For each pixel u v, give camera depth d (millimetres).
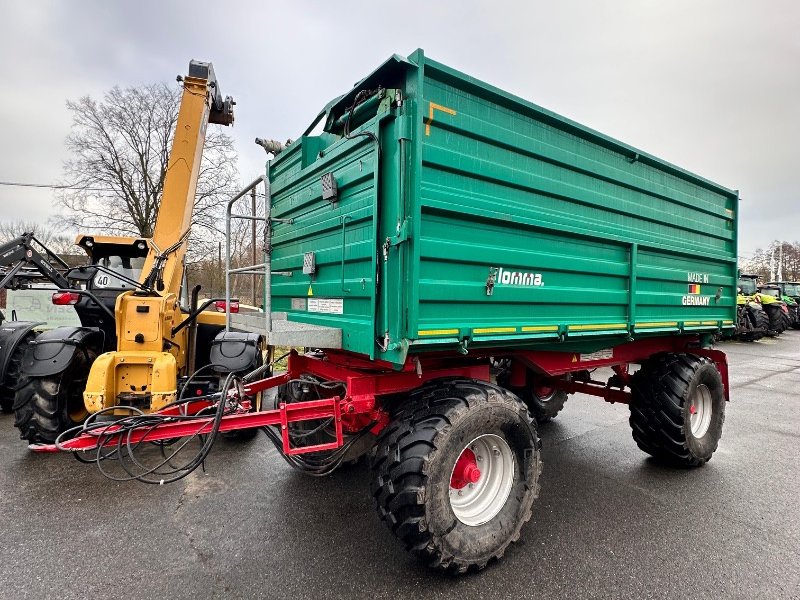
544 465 4129
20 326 5379
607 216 3338
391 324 2273
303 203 3213
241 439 4695
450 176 2379
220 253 20656
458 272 2424
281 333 2412
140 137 20344
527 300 2766
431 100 2275
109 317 4562
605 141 3217
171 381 3729
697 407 4273
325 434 3535
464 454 2609
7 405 5367
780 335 18828
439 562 2330
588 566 2566
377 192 2316
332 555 2635
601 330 3268
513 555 2674
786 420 5805
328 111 2873
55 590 2287
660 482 3760
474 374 3086
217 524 2967
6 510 3113
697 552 2715
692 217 4258
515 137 2664
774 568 2562
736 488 3648
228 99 5551
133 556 2594
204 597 2258
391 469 2363
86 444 2324
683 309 4195
